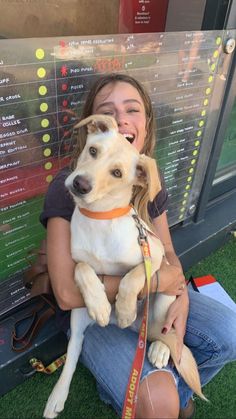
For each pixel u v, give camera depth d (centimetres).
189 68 214
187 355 154
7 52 145
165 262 164
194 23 238
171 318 156
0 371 172
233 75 239
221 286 250
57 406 150
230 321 171
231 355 169
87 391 185
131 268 147
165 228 183
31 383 187
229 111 254
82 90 176
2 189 170
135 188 148
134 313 139
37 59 155
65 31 234
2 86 150
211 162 266
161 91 209
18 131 163
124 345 152
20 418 172
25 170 174
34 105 163
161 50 196
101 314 134
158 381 139
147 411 134
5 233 180
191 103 229
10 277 190
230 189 327
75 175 126
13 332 184
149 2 254
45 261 159
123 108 153
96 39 169
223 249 294
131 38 181
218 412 184
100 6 241
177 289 162
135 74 193
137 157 133
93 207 135
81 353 163
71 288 141
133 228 142
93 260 144
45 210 148
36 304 201
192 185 267
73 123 180
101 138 131
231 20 218
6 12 203
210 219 293
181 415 173
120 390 141
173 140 234
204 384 185
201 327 169
